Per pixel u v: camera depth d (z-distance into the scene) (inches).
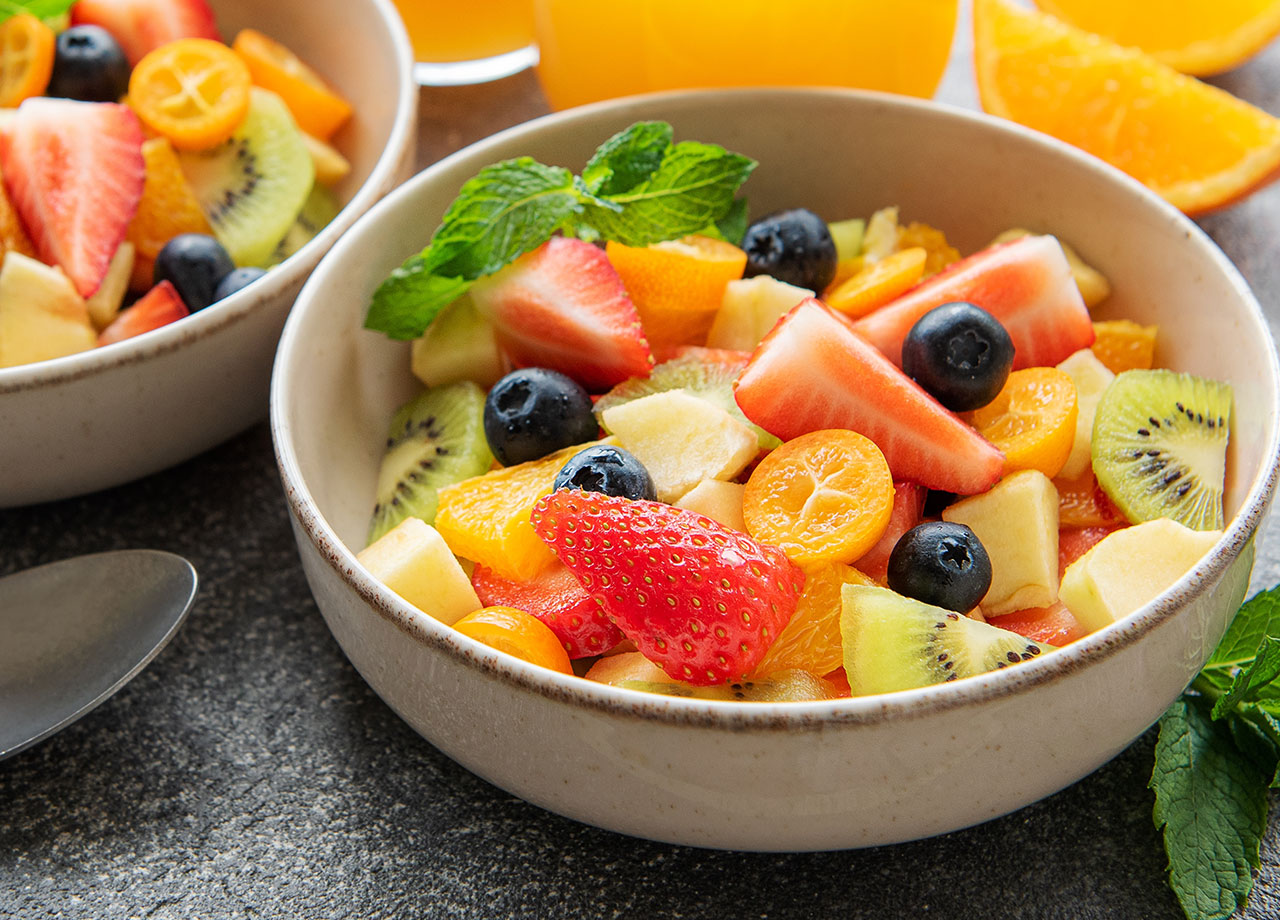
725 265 18.3
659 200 18.4
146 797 17.0
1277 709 16.6
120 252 19.3
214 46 19.9
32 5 20.1
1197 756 16.7
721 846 16.1
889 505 16.7
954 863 16.6
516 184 18.0
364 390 18.3
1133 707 15.9
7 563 18.3
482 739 16.0
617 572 16.3
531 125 18.7
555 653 16.6
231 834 16.8
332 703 17.5
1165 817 16.5
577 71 20.0
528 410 17.5
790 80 19.6
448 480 17.8
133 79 19.8
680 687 16.3
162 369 17.7
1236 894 16.2
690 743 15.4
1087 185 18.4
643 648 16.3
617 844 16.7
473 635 16.4
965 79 21.9
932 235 19.1
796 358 17.2
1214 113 20.0
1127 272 18.4
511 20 21.4
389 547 17.1
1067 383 17.4
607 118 18.8
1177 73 20.6
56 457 17.9
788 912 16.4
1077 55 20.4
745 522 16.9
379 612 15.9
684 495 17.2
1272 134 19.7
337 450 18.0
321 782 17.1
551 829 16.8
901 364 17.8
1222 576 15.9
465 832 16.8
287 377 17.2
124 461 18.2
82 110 19.3
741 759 15.4
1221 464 17.3
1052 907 16.4
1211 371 17.7
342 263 17.9
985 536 17.1
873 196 19.3
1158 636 15.7
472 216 17.9
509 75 22.0
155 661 17.7
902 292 18.3
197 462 19.0
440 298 18.1
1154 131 20.2
